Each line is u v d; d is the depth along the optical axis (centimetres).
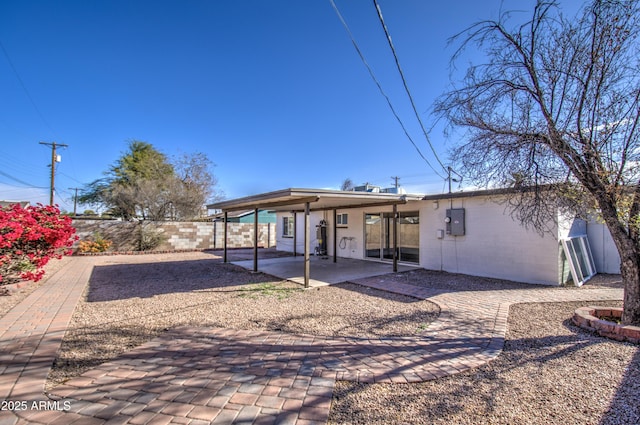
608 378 295
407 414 240
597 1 395
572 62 424
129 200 2025
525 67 457
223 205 1048
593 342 390
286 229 1778
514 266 823
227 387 281
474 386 282
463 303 596
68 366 325
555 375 302
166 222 1755
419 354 358
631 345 378
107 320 494
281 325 473
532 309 554
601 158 418
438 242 999
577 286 750
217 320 498
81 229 1560
